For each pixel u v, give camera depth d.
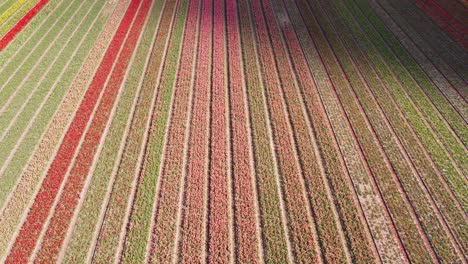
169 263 12.47
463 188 14.83
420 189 14.80
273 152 16.36
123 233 13.36
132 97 19.03
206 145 16.55
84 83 19.89
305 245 12.95
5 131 17.14
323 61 21.80
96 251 12.70
